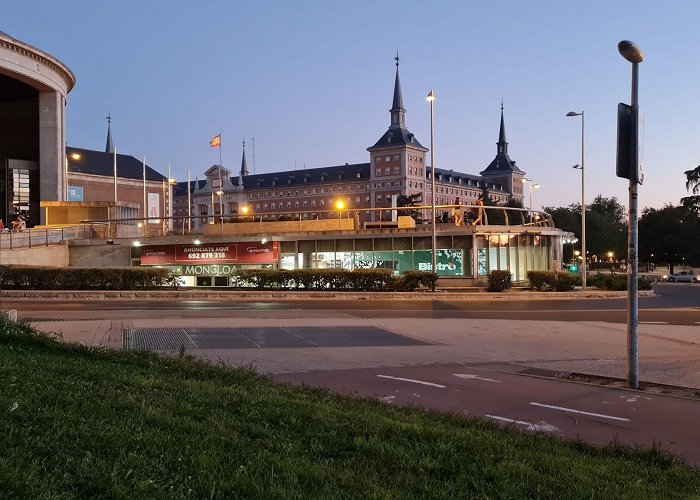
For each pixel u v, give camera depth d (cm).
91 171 11681
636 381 1032
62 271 3180
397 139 15638
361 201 16338
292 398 762
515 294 3228
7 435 456
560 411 862
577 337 1694
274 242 3806
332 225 3947
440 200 16475
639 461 600
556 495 461
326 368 1164
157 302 2722
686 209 8319
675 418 829
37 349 969
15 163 6278
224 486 405
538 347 1508
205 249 3869
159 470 428
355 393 920
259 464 462
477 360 1309
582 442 661
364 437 573
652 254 8825
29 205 6366
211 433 536
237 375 902
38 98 6644
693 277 6481
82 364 843
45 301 2745
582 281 3928
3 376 664
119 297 2988
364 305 2638
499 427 704
